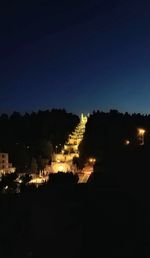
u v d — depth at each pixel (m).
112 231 15.73
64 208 18.27
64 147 142.62
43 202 19.22
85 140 122.12
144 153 18.30
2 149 118.31
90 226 16.72
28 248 19.06
